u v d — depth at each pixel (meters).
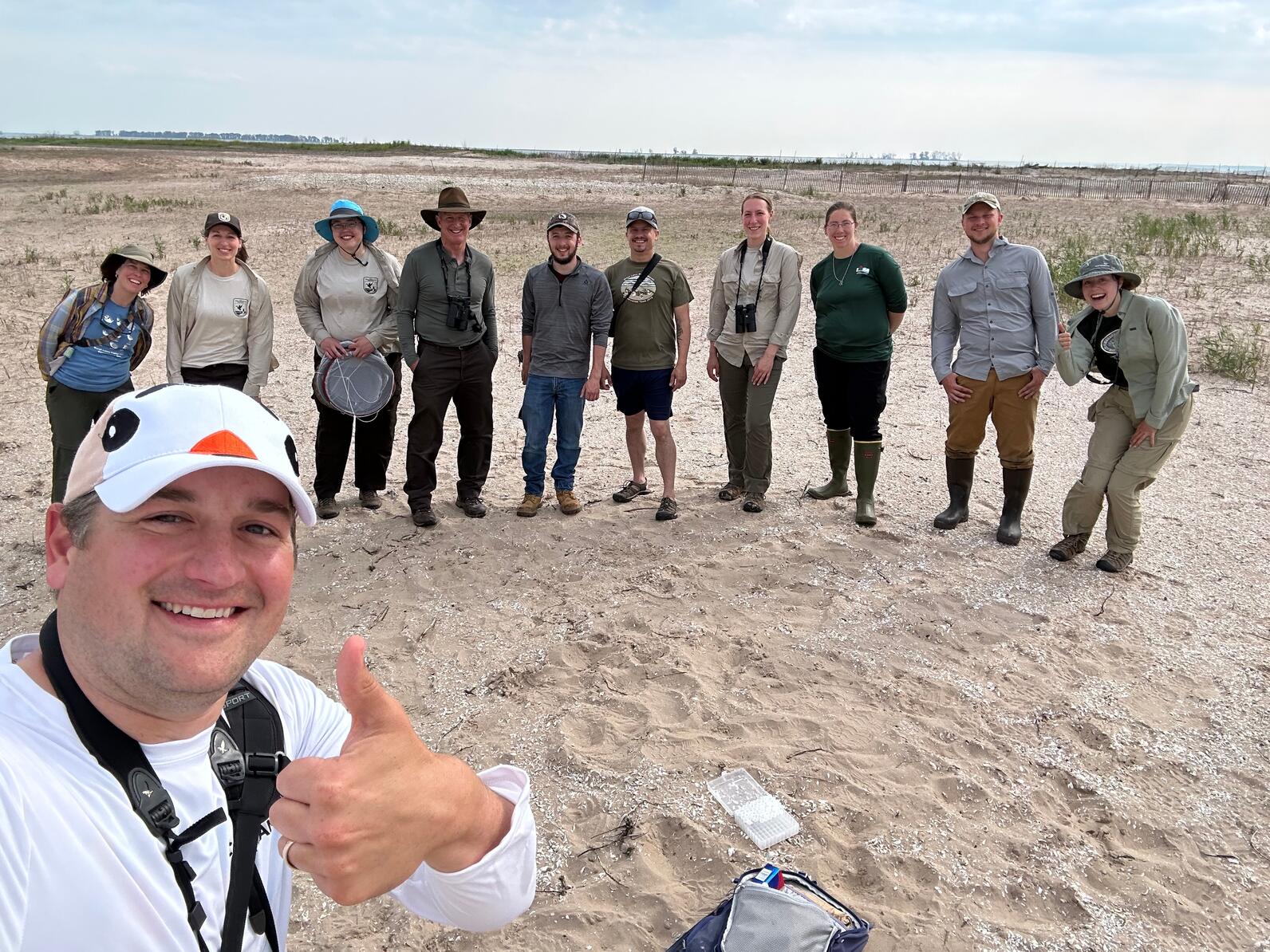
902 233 20.48
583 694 4.08
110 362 5.23
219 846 1.10
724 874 3.04
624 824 3.26
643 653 4.40
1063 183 41.19
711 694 4.05
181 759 1.09
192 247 17.08
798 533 5.79
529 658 4.38
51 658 1.05
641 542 5.70
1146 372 4.88
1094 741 3.74
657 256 5.90
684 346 5.99
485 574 5.28
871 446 5.82
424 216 5.62
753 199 5.82
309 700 1.33
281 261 15.85
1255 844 3.18
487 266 5.82
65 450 5.33
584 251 17.64
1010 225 22.48
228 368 5.67
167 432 1.03
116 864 0.97
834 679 4.16
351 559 5.46
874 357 5.71
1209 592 4.99
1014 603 4.87
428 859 1.13
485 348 5.91
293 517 1.16
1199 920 2.86
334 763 0.95
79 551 1.04
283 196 27.59
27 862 0.90
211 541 1.05
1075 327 5.15
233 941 1.08
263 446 1.07
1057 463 7.12
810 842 3.17
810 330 11.78
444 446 7.68
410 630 4.65
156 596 1.02
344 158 52.62
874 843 3.16
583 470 7.12
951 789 3.45
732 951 2.41
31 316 11.88
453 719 3.91
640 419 6.31
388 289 5.82
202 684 1.03
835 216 5.69
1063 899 2.95
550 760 3.63
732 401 6.28
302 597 4.99
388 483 6.77
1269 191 34.53
